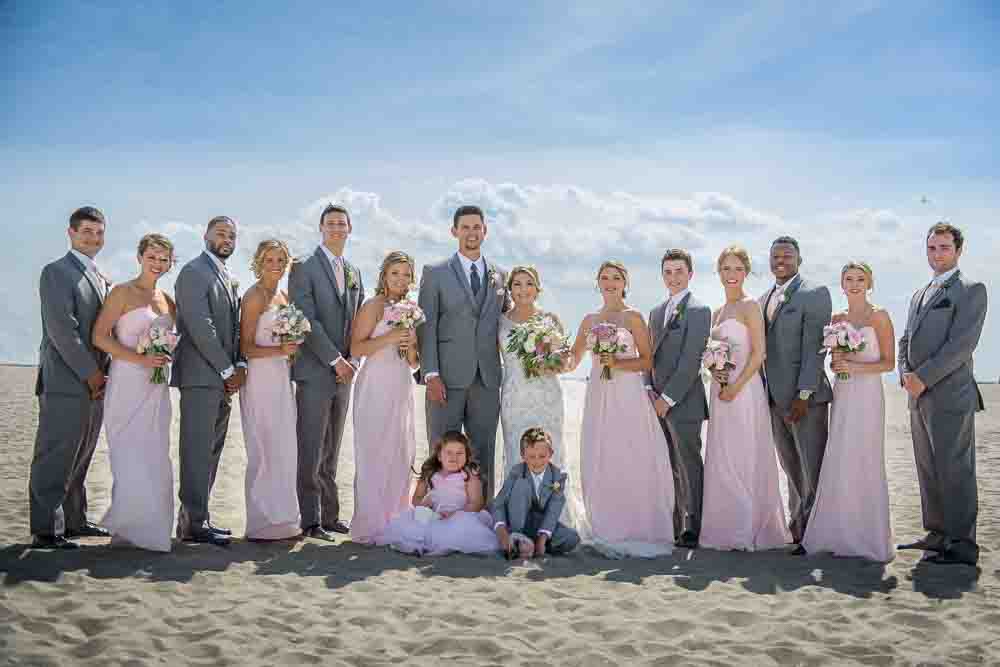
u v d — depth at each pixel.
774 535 6.43
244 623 4.18
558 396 6.64
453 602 4.62
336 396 6.82
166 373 5.76
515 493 6.11
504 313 6.76
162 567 5.16
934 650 3.99
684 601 4.75
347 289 6.73
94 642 3.86
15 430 12.28
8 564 5.05
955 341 5.78
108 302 5.73
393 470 6.50
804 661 3.84
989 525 6.89
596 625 4.26
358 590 4.84
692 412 6.54
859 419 6.03
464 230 6.64
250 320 6.24
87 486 8.42
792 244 6.62
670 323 6.57
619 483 6.49
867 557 5.88
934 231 6.11
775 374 6.46
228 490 8.72
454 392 6.56
